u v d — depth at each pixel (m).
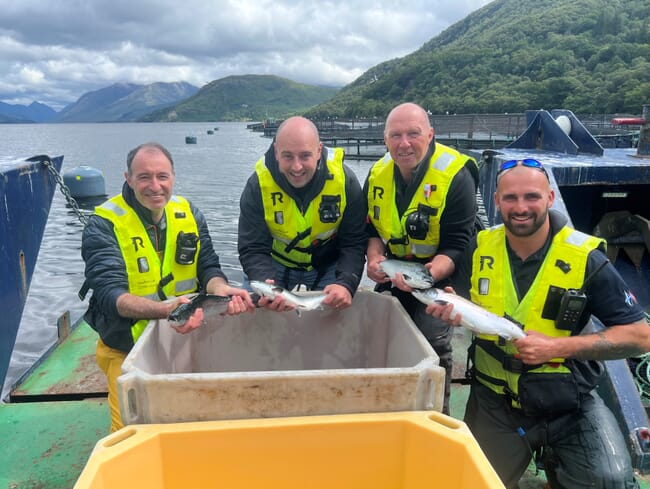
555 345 2.63
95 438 3.68
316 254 3.86
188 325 2.59
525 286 2.87
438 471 1.85
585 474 2.69
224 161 48.44
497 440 2.93
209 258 3.62
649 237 4.98
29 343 8.59
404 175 3.63
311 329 3.13
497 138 42.09
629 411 3.21
